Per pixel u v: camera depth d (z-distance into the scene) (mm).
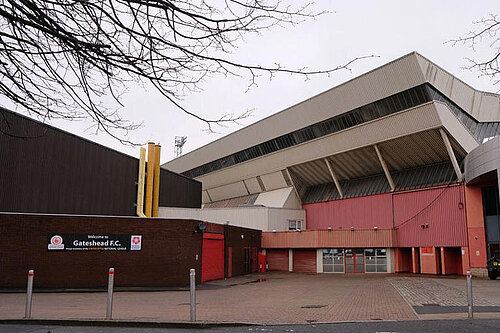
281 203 50500
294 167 50312
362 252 39625
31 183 26031
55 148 28047
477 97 37469
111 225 23141
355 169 45000
